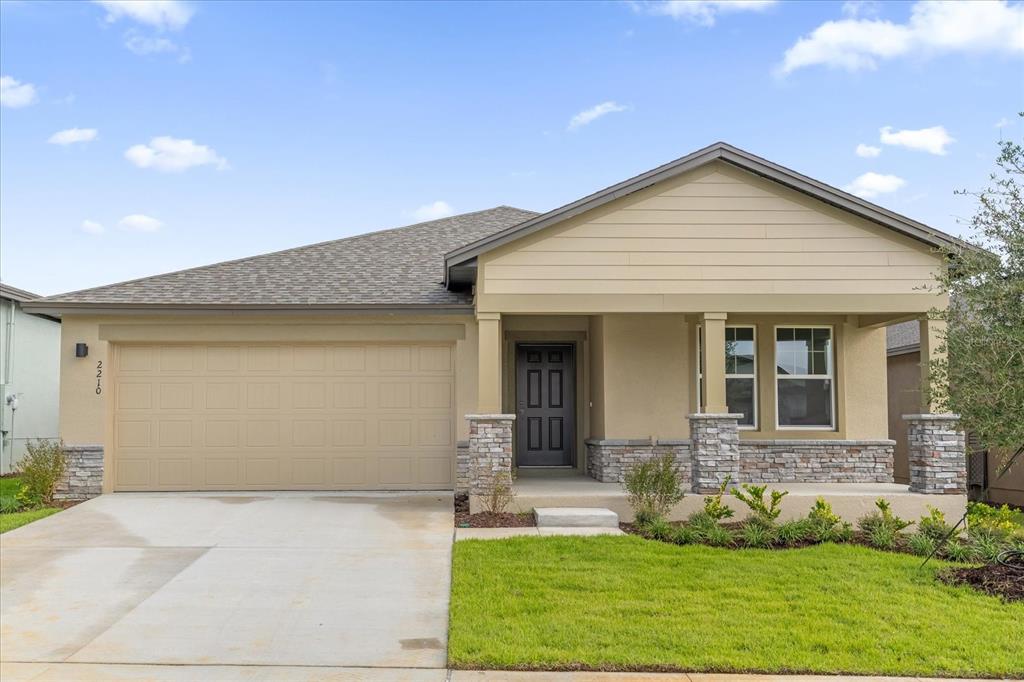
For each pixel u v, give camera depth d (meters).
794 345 14.41
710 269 12.11
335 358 13.45
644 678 5.67
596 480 14.04
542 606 7.11
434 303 13.09
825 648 6.18
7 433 18.47
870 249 12.19
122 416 13.22
